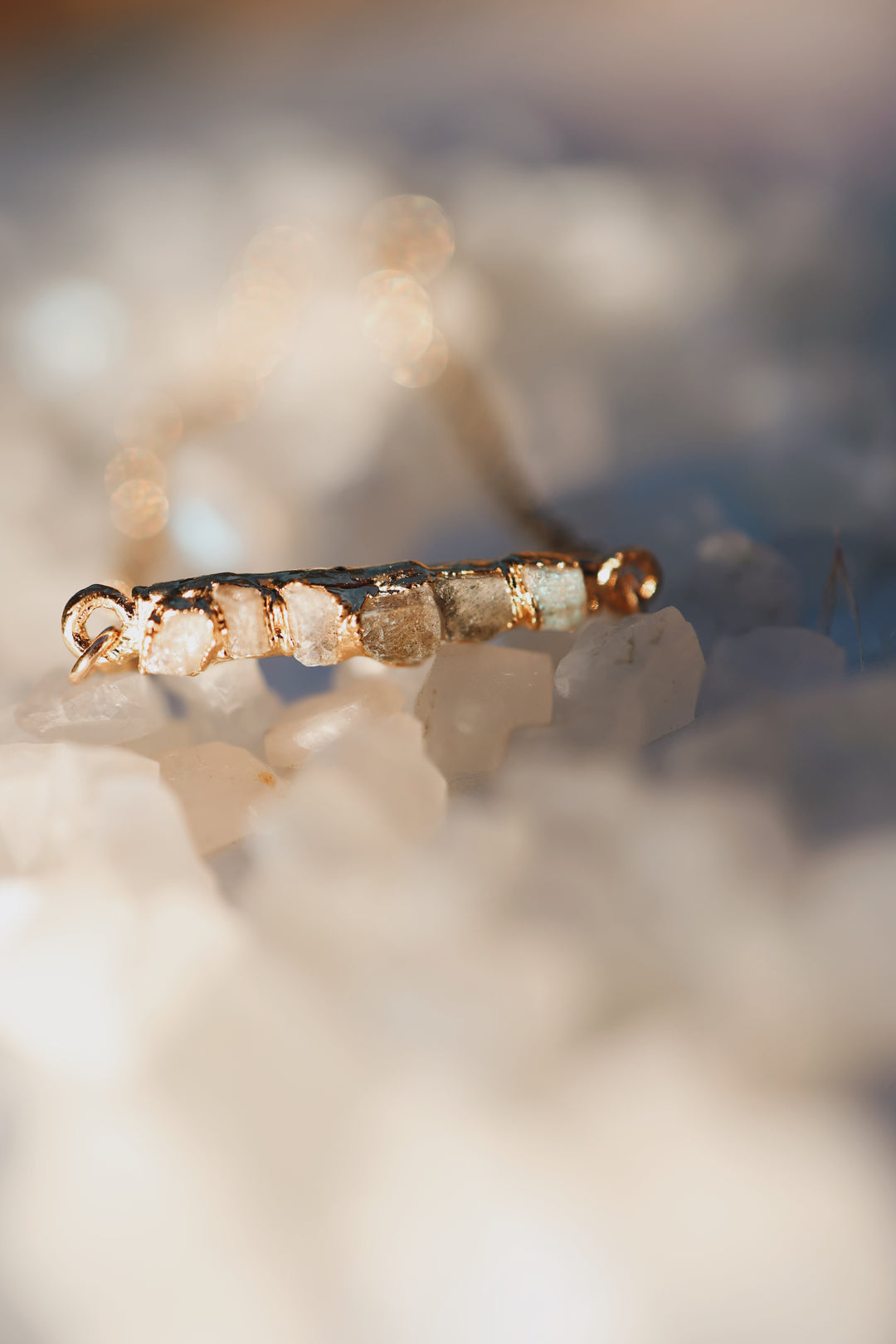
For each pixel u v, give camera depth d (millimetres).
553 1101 183
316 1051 185
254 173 310
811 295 278
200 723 220
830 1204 179
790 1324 175
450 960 186
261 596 210
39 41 428
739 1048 184
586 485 260
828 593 225
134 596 210
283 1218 180
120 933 189
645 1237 179
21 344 275
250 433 271
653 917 188
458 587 215
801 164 308
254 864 198
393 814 194
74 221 302
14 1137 184
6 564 250
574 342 275
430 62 382
